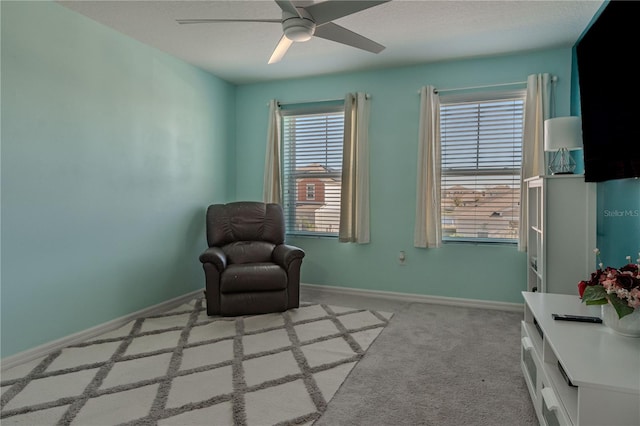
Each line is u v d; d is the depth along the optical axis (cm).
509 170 362
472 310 357
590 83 254
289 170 450
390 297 400
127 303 318
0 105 227
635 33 201
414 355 251
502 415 183
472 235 377
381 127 400
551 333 166
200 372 226
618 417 122
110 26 296
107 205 299
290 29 200
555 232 262
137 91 325
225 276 326
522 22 285
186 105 383
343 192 402
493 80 360
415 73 385
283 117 448
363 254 412
